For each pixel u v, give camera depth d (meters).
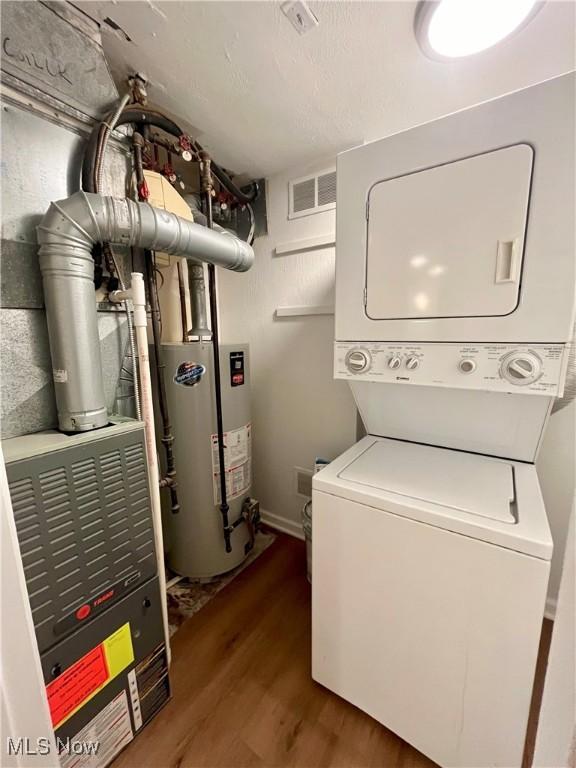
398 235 1.04
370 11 0.93
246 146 1.65
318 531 1.10
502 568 0.79
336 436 1.98
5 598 0.52
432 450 1.33
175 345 1.57
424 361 1.04
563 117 0.77
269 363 2.17
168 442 1.54
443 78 1.20
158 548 1.18
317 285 1.89
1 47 0.88
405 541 0.93
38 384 1.02
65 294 0.94
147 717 1.13
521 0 0.88
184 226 1.22
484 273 0.92
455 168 0.93
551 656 0.51
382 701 1.06
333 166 1.74
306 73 1.18
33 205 1.00
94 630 0.97
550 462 1.48
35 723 0.57
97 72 1.06
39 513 0.84
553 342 0.86
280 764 1.03
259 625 1.53
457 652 0.89
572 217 0.79
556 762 0.47
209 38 1.04
